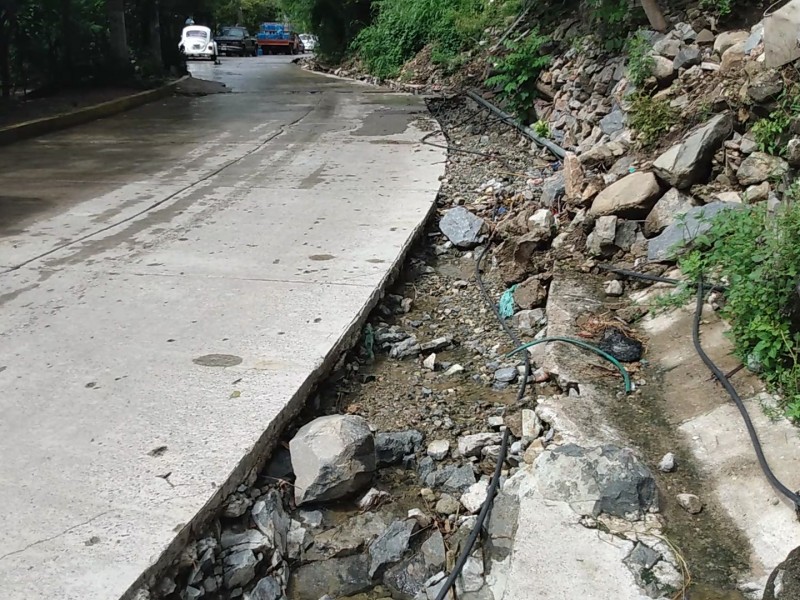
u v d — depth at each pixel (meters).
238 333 3.91
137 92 14.34
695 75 6.21
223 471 2.76
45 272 4.79
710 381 3.48
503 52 11.85
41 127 10.48
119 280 4.66
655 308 4.27
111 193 6.95
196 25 30.88
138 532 2.43
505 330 4.56
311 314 4.16
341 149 9.06
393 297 4.96
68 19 13.90
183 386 3.36
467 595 2.55
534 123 9.22
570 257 5.27
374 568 2.71
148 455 2.84
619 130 6.83
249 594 2.55
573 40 8.95
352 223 5.93
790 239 3.37
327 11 23.25
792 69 4.77
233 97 15.18
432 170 7.84
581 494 2.77
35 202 6.60
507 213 6.51
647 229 5.07
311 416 3.51
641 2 7.27
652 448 3.14
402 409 3.72
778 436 3.00
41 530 2.43
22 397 3.25
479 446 3.34
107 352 3.68
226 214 6.20
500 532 2.79
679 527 2.69
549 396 3.75
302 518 2.93
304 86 17.72
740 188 4.90
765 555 2.53
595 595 2.38
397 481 3.21
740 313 3.46
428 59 17.08
